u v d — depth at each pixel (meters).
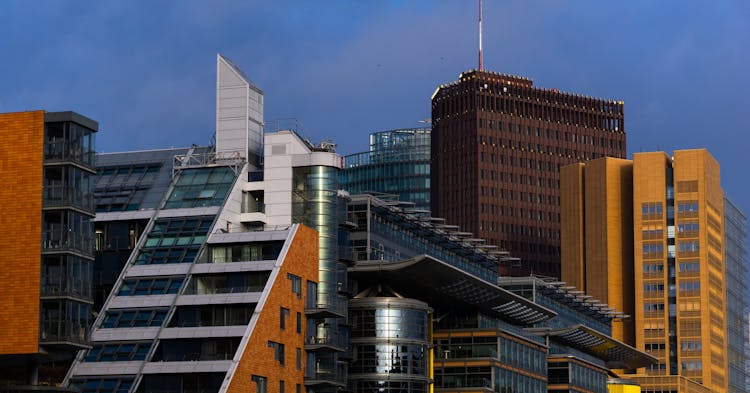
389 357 184.75
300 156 175.88
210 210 171.38
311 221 174.25
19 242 140.25
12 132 142.62
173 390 155.50
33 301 138.75
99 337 160.50
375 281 191.38
